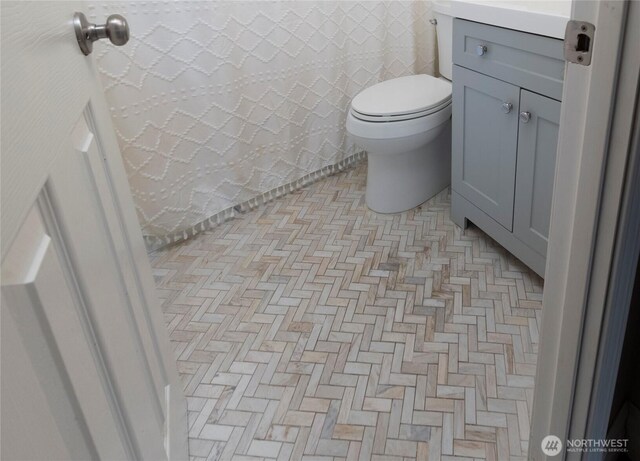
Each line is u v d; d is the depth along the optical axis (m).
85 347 0.70
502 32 1.66
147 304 1.14
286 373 1.57
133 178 2.03
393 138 2.10
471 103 1.92
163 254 2.18
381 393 1.48
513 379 1.49
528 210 1.75
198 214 2.28
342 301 1.84
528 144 1.68
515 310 1.74
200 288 1.97
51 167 0.68
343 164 2.75
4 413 0.47
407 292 1.86
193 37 2.00
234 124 2.24
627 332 1.09
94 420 0.68
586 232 0.86
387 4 2.50
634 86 0.74
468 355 1.58
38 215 0.63
